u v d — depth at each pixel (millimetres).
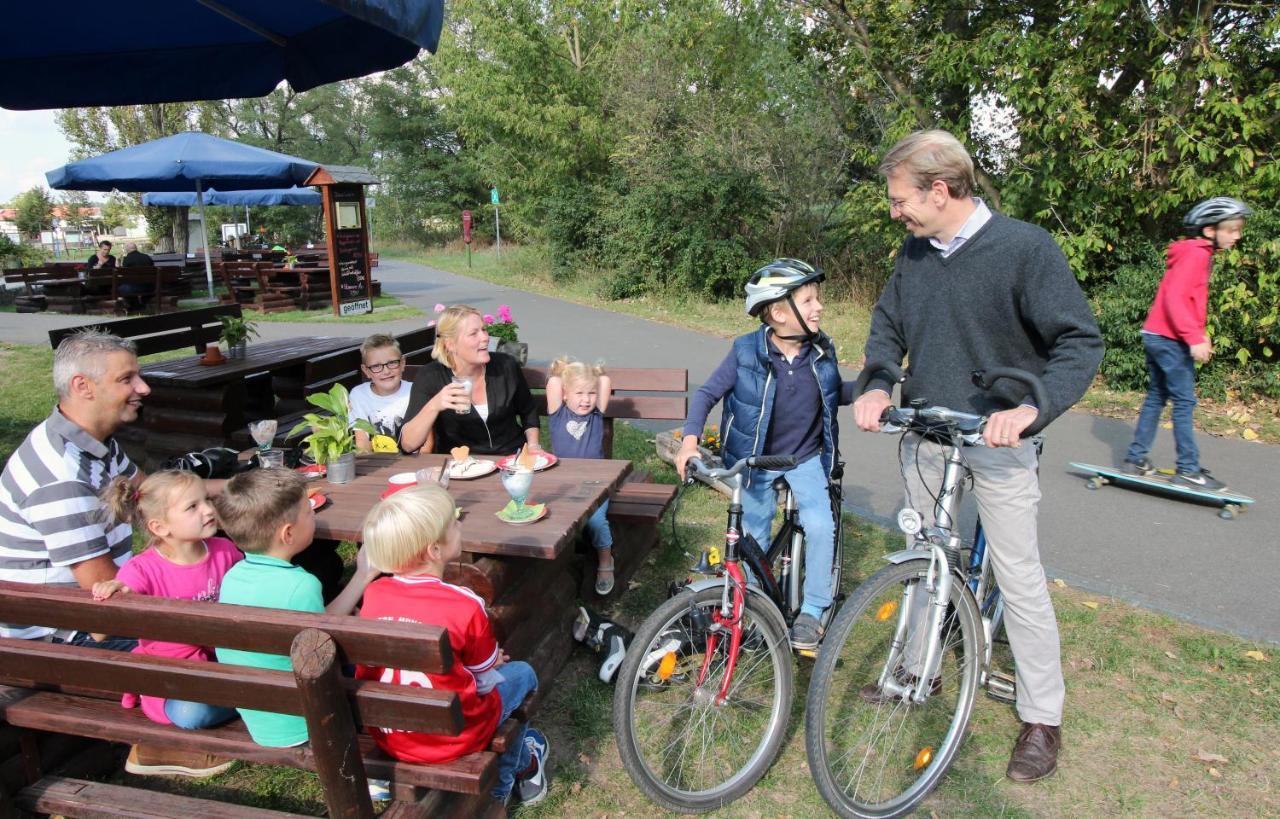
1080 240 8703
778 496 3303
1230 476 6039
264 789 2816
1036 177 9242
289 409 6629
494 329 7793
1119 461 6371
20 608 2191
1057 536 4938
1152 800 2760
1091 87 8516
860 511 5387
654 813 2725
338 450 3385
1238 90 8320
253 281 18062
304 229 46375
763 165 15797
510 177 24766
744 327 13188
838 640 2506
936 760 2783
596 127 21312
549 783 2852
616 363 10430
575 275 20234
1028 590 2777
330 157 52125
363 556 2857
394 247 45812
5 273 16078
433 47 3744
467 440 4164
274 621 1958
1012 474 2676
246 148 14117
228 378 5691
